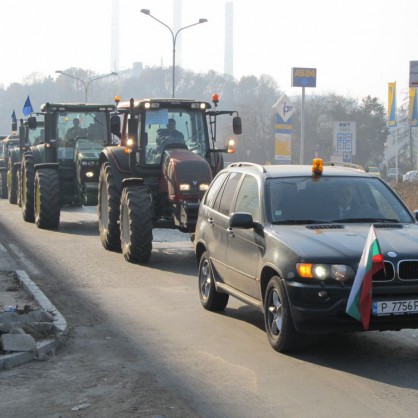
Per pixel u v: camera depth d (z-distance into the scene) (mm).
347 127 34000
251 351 9711
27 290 13688
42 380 8617
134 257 17547
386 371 8711
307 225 10031
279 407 7531
